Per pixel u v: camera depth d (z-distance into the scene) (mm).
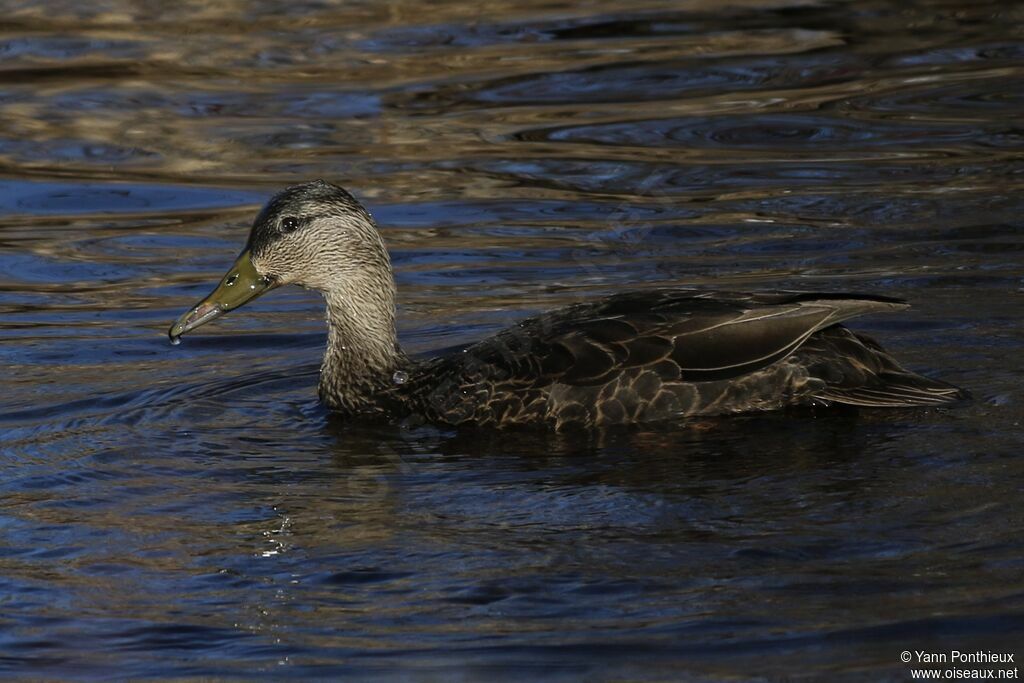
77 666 8617
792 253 16609
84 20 26562
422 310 15422
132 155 20688
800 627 8625
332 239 13188
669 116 21766
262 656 8633
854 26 25906
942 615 8648
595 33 25781
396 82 23453
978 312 14234
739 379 11984
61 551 10086
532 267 16641
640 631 8680
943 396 11852
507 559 9672
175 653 8734
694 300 12398
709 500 10422
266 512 10695
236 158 20500
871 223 17438
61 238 18031
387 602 9211
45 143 21062
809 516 10023
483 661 8453
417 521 10398
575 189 19156
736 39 25266
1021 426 11445
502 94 22812
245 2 27859
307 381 13992
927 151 19969
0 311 15828
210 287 16484
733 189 18953
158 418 12930
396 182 19516
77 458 11922
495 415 12305
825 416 11906
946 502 10109
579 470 11195
